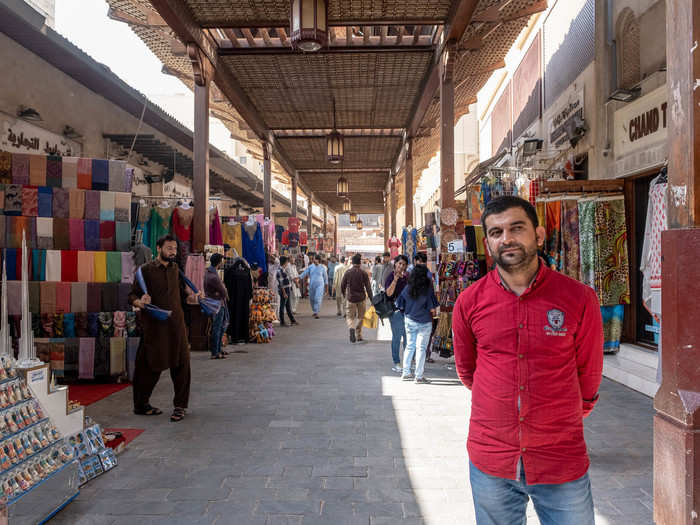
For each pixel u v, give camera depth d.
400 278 6.99
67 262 6.35
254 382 6.27
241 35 9.05
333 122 13.02
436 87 9.70
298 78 10.05
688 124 2.16
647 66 6.46
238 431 4.44
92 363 6.30
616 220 6.81
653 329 6.51
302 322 13.02
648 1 6.32
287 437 4.28
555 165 8.98
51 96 9.21
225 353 8.00
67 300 6.33
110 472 3.56
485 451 1.70
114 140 11.30
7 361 3.04
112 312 6.40
